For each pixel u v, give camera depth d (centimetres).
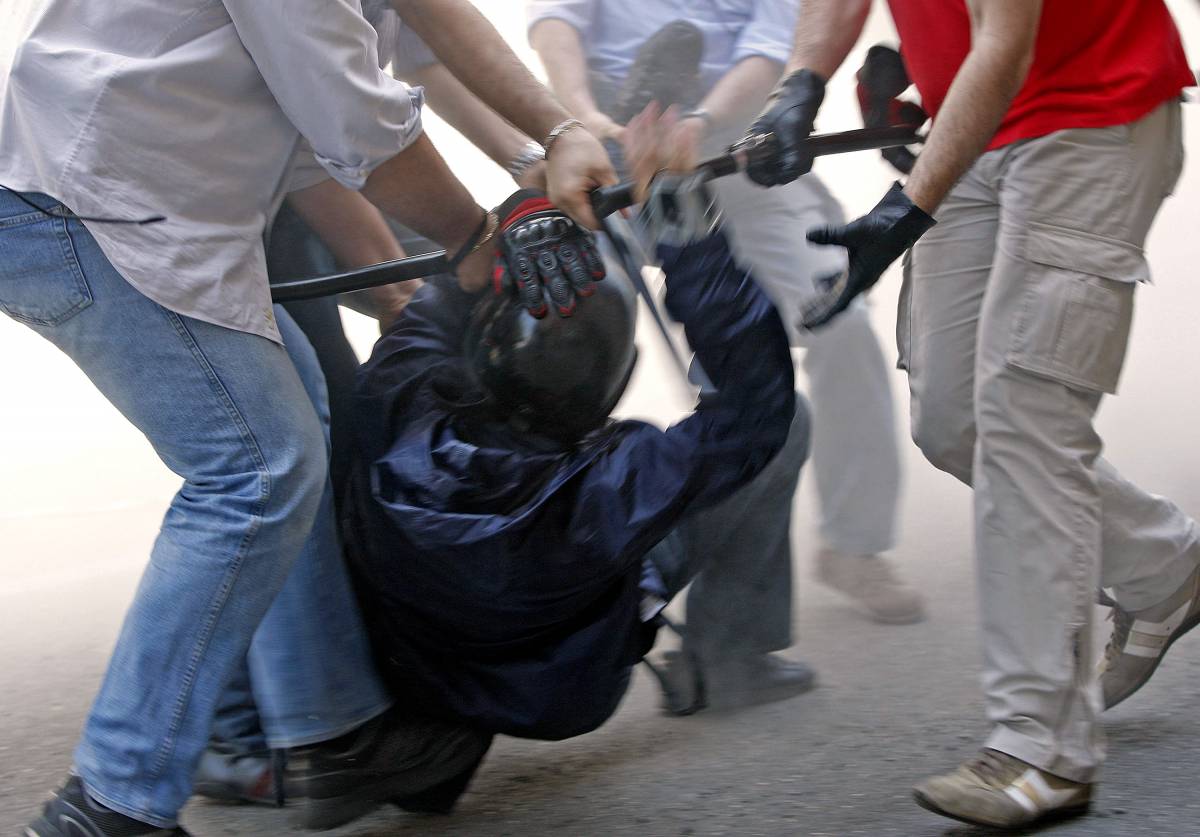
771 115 236
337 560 223
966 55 232
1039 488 218
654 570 241
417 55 255
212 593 201
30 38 192
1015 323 219
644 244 212
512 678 216
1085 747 216
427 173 214
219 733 253
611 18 316
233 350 199
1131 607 255
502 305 212
